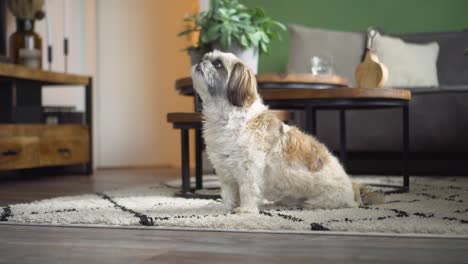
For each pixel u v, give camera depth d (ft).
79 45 20.34
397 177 14.26
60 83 16.96
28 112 16.34
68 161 16.62
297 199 8.07
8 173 17.11
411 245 5.73
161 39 21.93
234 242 5.99
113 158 21.27
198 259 5.27
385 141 14.98
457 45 17.49
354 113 15.19
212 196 9.93
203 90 7.84
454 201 8.84
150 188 12.05
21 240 6.30
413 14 18.39
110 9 21.35
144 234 6.54
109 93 21.33
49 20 18.97
